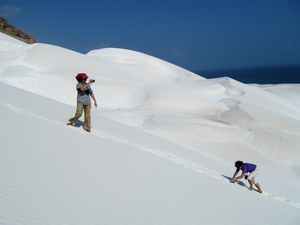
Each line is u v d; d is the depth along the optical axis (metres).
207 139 22.06
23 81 34.69
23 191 4.86
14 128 8.08
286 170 19.11
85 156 7.36
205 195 7.14
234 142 22.12
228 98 34.69
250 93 37.75
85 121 10.47
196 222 5.50
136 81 42.12
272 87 56.53
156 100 31.70
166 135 21.78
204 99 33.78
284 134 22.77
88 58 46.34
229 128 23.53
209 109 30.19
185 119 25.20
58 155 6.95
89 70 41.66
